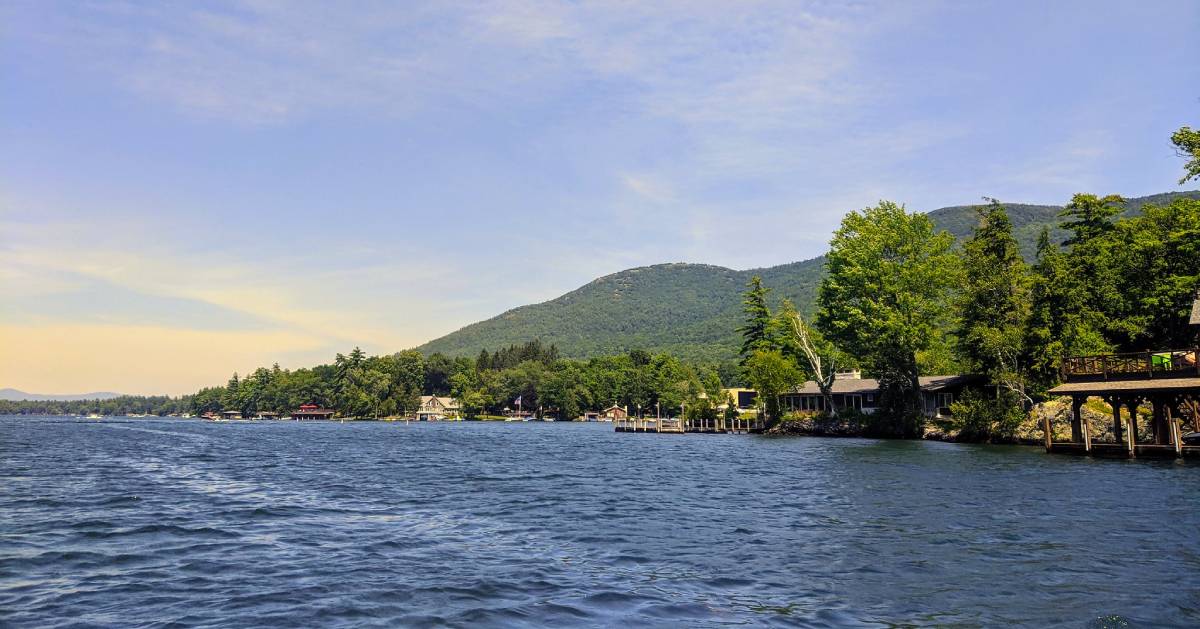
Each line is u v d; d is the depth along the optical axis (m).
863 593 13.32
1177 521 20.08
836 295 77.94
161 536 19.22
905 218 73.44
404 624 11.59
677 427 111.44
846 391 91.75
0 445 67.94
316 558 16.48
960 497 25.69
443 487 31.00
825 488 29.39
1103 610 12.06
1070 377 46.00
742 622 11.66
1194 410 46.66
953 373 98.25
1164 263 59.28
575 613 12.17
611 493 28.55
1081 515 21.23
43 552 17.09
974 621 11.62
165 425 166.50
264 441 80.00
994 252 67.12
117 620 11.85
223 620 11.83
